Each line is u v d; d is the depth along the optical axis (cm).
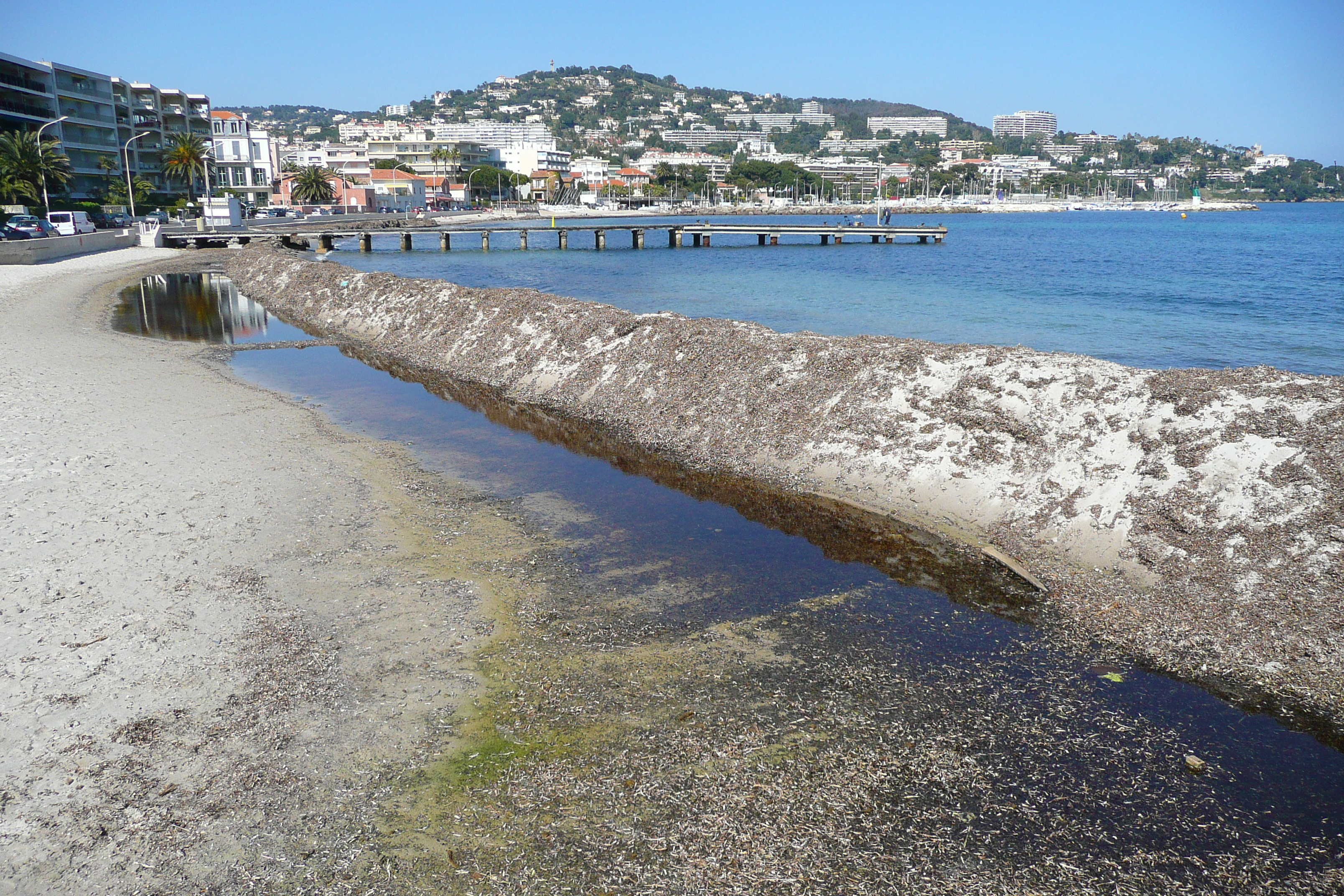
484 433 1505
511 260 6103
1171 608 827
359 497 1145
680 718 670
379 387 1867
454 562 951
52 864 519
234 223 7681
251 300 3309
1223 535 870
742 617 836
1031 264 5659
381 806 571
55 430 1390
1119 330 2711
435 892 504
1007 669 747
